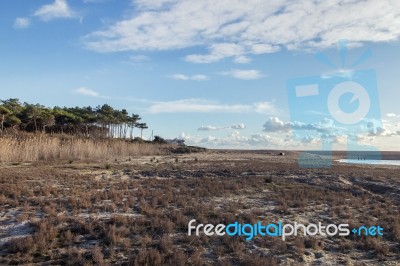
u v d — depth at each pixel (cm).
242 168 2692
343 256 856
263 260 773
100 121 7525
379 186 1862
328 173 2398
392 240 975
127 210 1179
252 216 1121
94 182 1733
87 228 944
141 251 795
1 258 771
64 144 3431
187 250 846
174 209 1221
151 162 3247
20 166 2345
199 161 3572
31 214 1097
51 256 786
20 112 6331
